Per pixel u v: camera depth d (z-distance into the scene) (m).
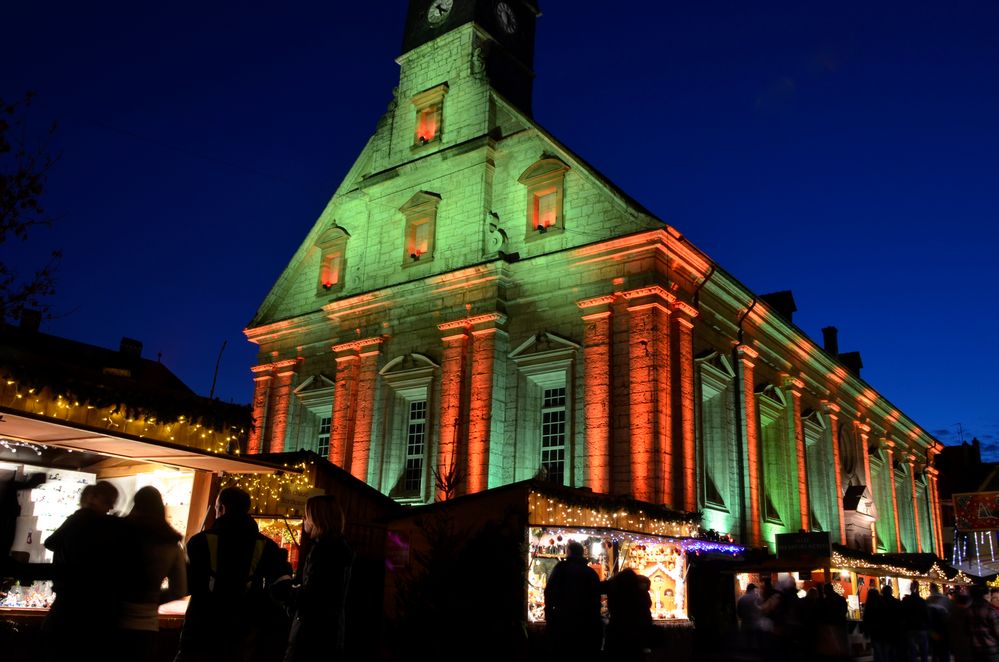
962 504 53.34
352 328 33.03
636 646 10.80
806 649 15.59
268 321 36.78
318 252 35.94
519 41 35.22
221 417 13.91
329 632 7.85
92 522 6.60
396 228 32.94
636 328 25.48
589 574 10.73
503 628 10.48
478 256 29.58
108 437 11.64
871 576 30.09
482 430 27.27
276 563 7.93
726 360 29.14
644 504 21.89
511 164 30.44
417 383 29.92
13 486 14.50
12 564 6.97
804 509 32.41
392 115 34.97
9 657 9.90
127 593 6.49
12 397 11.12
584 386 26.16
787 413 33.22
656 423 24.31
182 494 14.59
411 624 10.84
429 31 34.94
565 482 25.83
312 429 33.94
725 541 24.52
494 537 11.08
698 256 27.11
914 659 19.33
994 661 15.27
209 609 7.23
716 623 21.41
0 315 12.88
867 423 42.78
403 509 19.45
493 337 28.14
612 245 26.48
